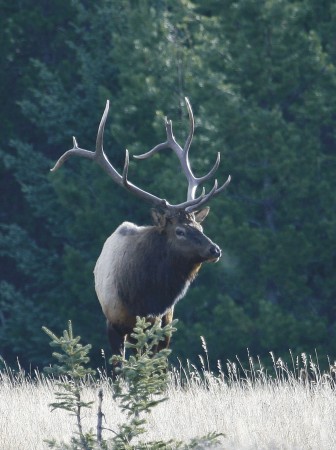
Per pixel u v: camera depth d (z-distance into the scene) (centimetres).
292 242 6262
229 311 6128
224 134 6581
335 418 2273
